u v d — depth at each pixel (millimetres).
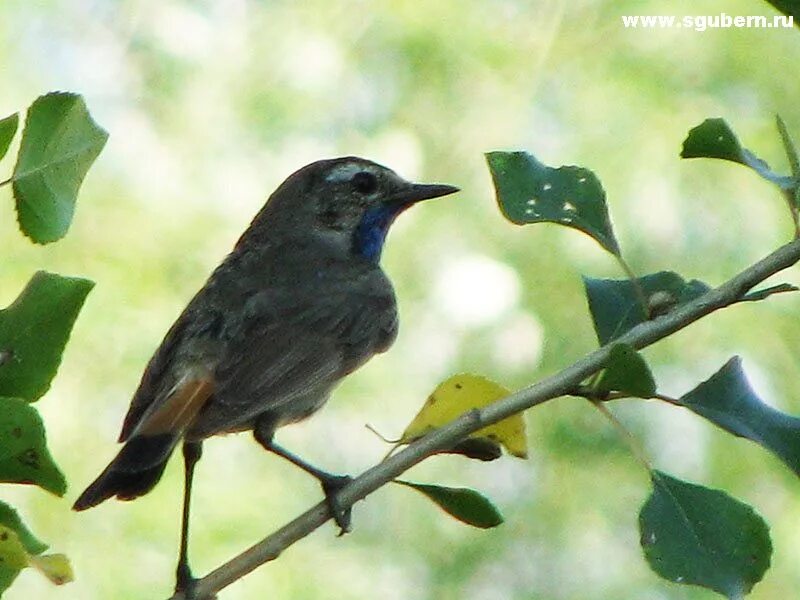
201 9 15086
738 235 14039
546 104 14656
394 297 8859
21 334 4738
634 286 5441
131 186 14492
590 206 5559
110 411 13508
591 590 13336
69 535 12742
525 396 5223
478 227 14250
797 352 13883
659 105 14422
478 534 13531
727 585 4910
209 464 13180
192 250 14367
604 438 13695
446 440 5316
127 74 14938
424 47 14805
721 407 5125
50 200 4828
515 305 13820
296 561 13062
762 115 14398
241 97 14844
